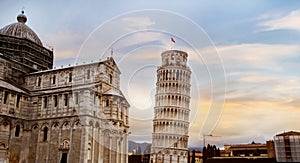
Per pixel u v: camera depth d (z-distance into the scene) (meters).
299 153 61.94
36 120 65.12
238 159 68.94
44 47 83.25
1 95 61.19
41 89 70.38
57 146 60.44
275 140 65.62
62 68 68.62
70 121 59.78
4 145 60.44
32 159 62.91
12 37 76.69
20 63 73.94
